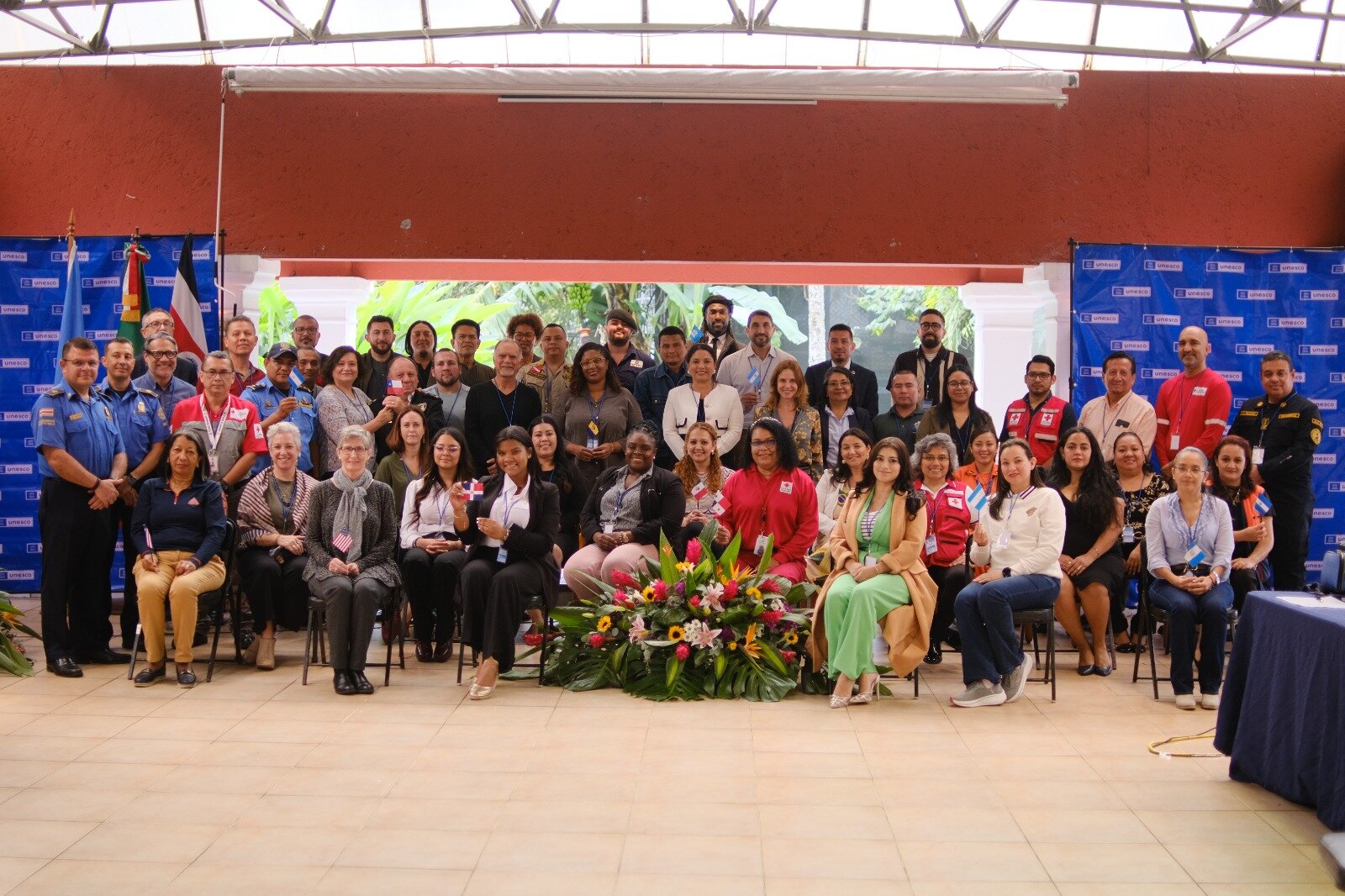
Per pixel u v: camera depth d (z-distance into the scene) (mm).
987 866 3748
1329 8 8555
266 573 6180
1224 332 8266
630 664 5965
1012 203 8344
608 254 8359
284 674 6219
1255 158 8391
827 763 4758
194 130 8367
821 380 7859
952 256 8367
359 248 8375
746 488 6465
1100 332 8234
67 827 4004
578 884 3574
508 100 8297
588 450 7188
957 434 7352
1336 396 8266
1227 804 4336
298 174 8359
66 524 6176
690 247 8344
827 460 7355
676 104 8312
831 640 5762
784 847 3873
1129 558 6727
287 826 4020
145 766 4656
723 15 8812
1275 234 8406
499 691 5910
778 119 8320
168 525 6090
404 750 4883
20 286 8188
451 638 6551
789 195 8344
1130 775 4660
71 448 6227
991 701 5703
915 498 5848
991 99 7770
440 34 8914
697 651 5875
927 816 4172
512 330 8031
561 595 7121
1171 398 7691
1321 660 4078
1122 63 9070
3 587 8258
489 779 4516
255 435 6773
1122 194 8367
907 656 5785
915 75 7734
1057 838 3986
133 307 7941
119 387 6586
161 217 8391
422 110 8336
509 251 8344
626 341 8188
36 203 8398
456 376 7586
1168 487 6746
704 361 7297
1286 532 7297
